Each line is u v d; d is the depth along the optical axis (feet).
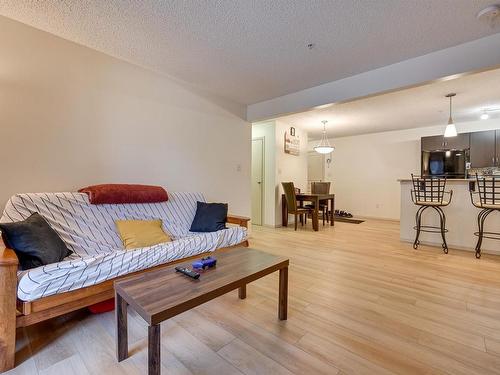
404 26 6.82
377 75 9.43
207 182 11.89
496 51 7.22
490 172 15.90
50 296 4.79
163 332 5.39
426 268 9.23
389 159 21.13
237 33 7.18
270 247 12.04
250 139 14.12
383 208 21.45
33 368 4.35
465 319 5.90
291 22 6.67
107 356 4.67
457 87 11.14
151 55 8.49
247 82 10.78
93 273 5.25
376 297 6.97
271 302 6.70
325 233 15.37
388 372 4.26
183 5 6.04
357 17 6.45
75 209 7.02
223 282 4.68
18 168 6.93
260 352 4.77
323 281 8.04
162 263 6.45
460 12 6.25
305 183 20.75
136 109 9.32
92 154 8.28
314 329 5.49
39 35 7.18
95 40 7.63
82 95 8.02
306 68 9.39
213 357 4.65
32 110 7.12
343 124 18.44
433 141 18.13
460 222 11.71
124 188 8.04
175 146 10.58
